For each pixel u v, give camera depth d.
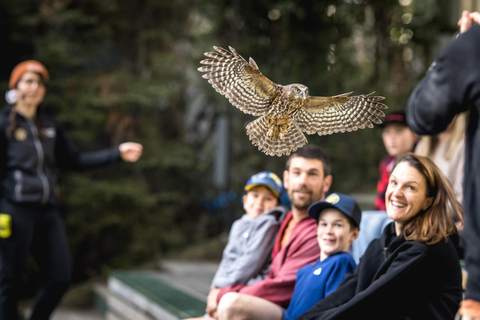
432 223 2.20
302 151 3.04
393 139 3.85
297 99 1.84
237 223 3.38
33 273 7.81
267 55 7.06
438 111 1.73
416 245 2.16
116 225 8.43
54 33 8.40
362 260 2.41
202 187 8.88
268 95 1.86
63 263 4.16
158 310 4.93
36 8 8.42
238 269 3.12
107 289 6.49
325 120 1.93
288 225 3.16
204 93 7.93
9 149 4.06
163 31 8.87
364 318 2.21
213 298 3.19
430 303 2.14
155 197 8.32
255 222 3.21
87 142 8.52
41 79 4.17
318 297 2.63
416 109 1.81
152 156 8.51
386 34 6.93
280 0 6.72
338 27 6.77
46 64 8.30
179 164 8.49
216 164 7.61
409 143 3.85
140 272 6.66
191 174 8.91
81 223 8.26
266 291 2.91
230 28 7.32
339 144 7.12
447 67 1.71
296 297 2.72
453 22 6.25
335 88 6.90
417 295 2.15
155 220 8.51
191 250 7.25
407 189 2.24
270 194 3.34
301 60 6.79
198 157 8.96
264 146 1.89
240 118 7.66
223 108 7.64
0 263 4.01
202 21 9.19
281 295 2.91
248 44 7.04
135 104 8.77
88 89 8.41
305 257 2.93
